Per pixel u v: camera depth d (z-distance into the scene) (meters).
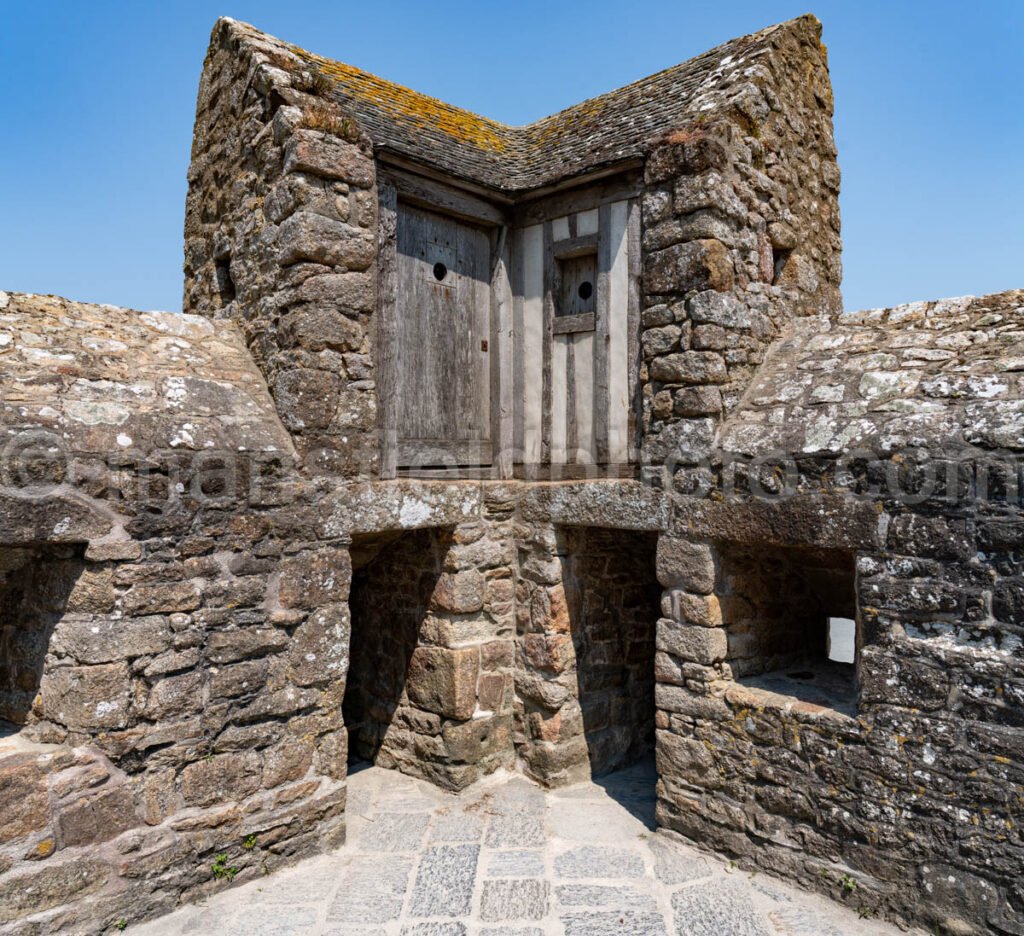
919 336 4.48
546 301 5.70
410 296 5.32
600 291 5.34
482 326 5.85
